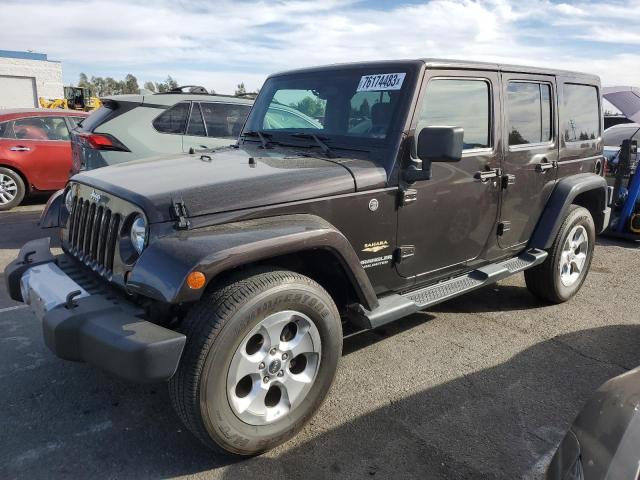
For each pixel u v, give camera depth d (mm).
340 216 2955
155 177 2879
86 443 2768
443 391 3324
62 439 2797
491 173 3797
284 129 3863
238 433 2523
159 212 2457
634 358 3818
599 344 4039
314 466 2617
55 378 3387
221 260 2326
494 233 4008
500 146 3865
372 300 3049
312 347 2758
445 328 4289
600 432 1853
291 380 2715
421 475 2568
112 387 3301
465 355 3820
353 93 3496
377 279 3264
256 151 3633
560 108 4484
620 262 6297
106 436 2828
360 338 4082
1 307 4496
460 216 3646
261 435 2611
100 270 2822
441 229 3539
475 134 3693
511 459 2695
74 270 3055
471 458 2697
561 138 4527
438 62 3359
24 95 39062
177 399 2402
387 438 2844
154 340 2217
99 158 6223
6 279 3221
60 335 2340
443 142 2854
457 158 2885
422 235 3424
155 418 2998
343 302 3316
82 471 2561
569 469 1881
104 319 2363
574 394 3320
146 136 6438
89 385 3316
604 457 1760
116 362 2240
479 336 4148
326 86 3662
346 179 2975
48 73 39562
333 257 2893
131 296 2584
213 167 3066
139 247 2508
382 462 2652
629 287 5387
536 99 4219
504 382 3451
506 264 4180
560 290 4703
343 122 3508
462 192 3605
